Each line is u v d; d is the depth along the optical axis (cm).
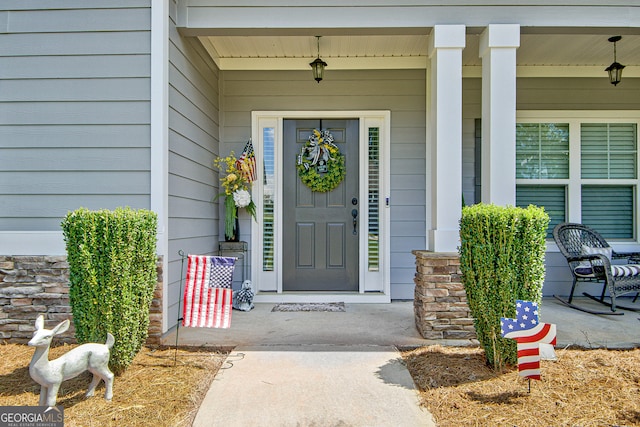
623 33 362
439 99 351
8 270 326
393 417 222
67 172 329
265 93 483
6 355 300
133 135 327
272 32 362
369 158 488
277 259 485
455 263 332
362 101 481
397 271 479
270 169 490
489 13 352
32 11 331
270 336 343
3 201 330
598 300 453
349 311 428
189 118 381
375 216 489
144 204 325
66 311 325
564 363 280
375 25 355
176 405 229
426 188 479
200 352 306
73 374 222
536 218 262
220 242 467
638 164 494
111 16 329
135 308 263
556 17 350
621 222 498
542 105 492
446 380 257
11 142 331
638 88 492
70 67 330
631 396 236
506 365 271
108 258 250
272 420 221
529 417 216
